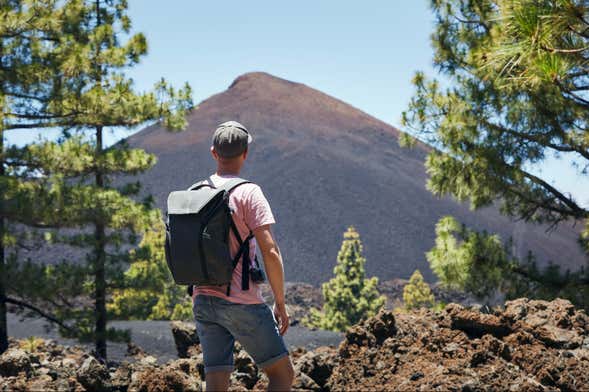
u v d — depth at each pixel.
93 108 15.95
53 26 15.95
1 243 14.83
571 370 5.11
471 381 4.63
